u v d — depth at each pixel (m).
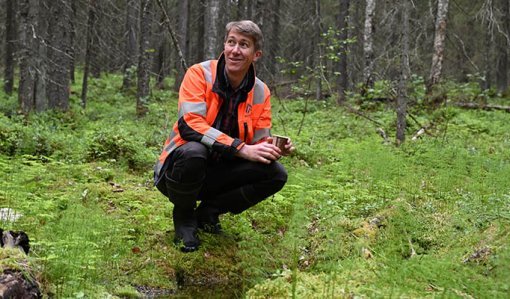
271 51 21.52
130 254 3.76
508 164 6.57
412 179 5.79
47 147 7.41
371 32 18.09
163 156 3.77
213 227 4.03
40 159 6.85
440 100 14.16
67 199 4.64
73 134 10.02
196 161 3.55
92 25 17.16
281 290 3.05
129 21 21.22
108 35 19.14
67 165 6.12
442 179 5.75
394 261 3.02
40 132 7.97
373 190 5.54
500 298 2.61
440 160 6.61
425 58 18.64
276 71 19.84
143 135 9.47
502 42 20.19
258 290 3.08
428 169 6.48
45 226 3.89
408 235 3.95
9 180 5.21
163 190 3.95
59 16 14.90
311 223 4.55
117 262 3.61
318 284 3.13
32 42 13.10
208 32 14.58
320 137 10.62
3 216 4.09
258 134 3.94
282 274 3.29
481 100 14.76
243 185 3.92
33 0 13.02
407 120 11.53
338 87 17.59
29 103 13.05
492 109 13.98
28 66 13.02
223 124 3.80
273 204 4.88
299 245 3.79
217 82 3.74
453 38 20.50
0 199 4.66
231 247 3.94
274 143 3.75
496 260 2.94
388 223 4.09
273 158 3.67
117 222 4.14
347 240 3.94
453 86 15.48
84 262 3.26
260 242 3.85
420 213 4.55
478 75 15.56
